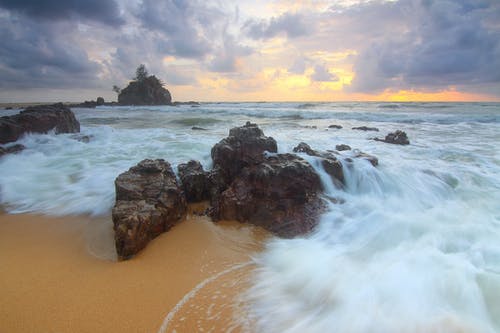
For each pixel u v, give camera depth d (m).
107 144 13.05
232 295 4.08
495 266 4.48
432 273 4.36
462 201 7.14
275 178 6.61
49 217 6.53
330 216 6.32
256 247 5.38
